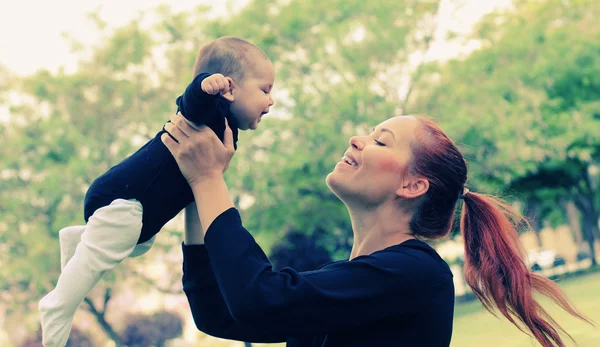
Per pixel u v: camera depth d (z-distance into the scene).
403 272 1.94
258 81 2.61
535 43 20.38
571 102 21.52
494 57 19.89
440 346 1.99
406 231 2.15
